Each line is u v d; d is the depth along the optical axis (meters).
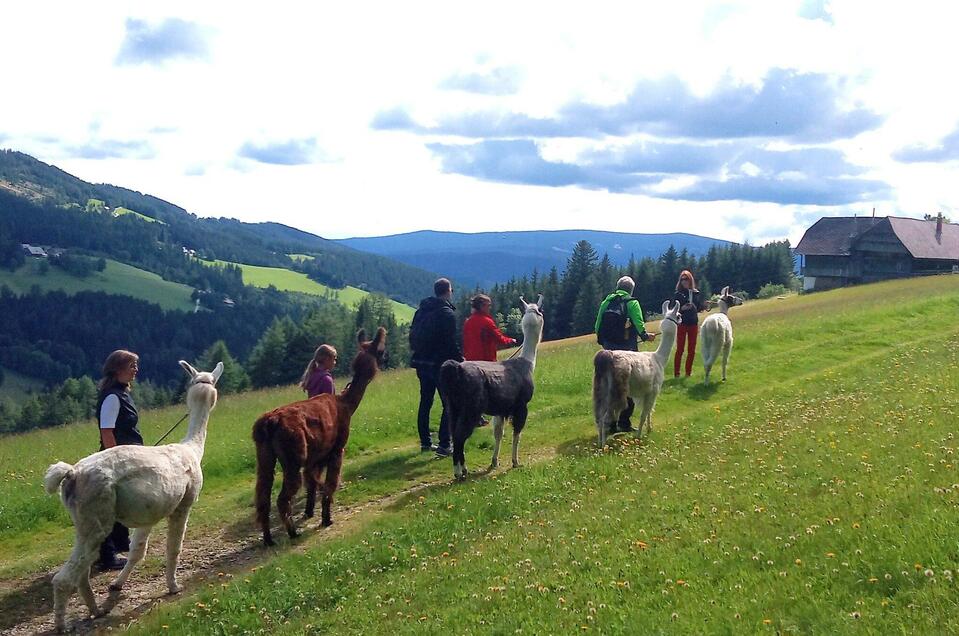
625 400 12.99
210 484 13.45
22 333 113.81
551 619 6.30
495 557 8.20
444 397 12.34
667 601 6.28
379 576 8.41
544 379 20.72
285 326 80.44
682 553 7.23
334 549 9.29
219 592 8.35
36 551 10.59
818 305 45.03
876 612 5.41
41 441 20.66
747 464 10.14
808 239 87.56
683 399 17.12
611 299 14.73
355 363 11.10
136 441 9.34
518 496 10.52
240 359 121.81
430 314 13.84
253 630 7.51
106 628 7.98
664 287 104.88
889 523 6.82
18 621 8.29
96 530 7.88
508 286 109.62
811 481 8.78
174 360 114.94
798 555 6.65
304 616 7.73
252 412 21.25
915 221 82.75
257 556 9.69
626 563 7.23
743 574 6.48
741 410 14.85
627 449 12.45
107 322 121.31
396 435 16.19
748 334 26.56
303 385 12.30
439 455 13.83
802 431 11.59
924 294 41.22
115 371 9.32
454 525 9.61
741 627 5.54
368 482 12.41
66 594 7.84
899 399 13.03
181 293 147.00
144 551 8.81
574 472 11.39
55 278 137.75
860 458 9.34
